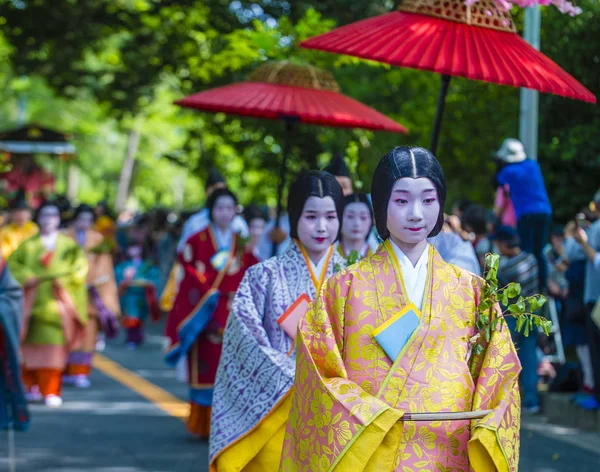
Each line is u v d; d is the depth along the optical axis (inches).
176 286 612.1
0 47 976.9
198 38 797.2
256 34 530.6
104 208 883.4
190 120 850.8
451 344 193.5
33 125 1138.7
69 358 601.6
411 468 186.7
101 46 924.0
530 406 484.4
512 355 194.5
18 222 614.5
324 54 519.8
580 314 458.9
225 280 447.5
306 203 271.4
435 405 189.3
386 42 281.1
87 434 449.7
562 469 377.1
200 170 864.9
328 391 187.9
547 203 481.4
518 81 273.3
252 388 258.7
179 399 552.7
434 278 196.2
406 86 634.8
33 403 543.5
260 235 561.0
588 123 561.3
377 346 193.0
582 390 470.3
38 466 385.7
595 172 581.0
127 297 829.2
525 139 502.0
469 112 580.4
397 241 197.2
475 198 628.7
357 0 698.2
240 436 255.4
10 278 397.1
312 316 197.5
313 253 275.9
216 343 445.4
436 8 289.1
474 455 184.2
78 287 567.8
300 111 381.7
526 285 464.8
